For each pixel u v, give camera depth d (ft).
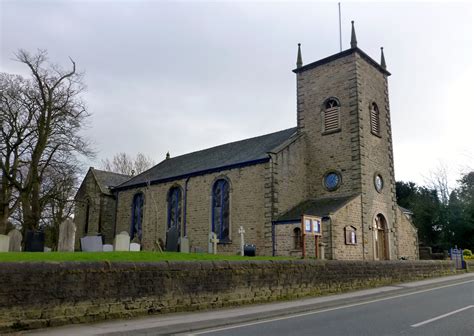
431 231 159.43
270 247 85.61
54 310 32.50
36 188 95.81
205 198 103.35
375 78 103.96
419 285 67.72
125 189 131.64
